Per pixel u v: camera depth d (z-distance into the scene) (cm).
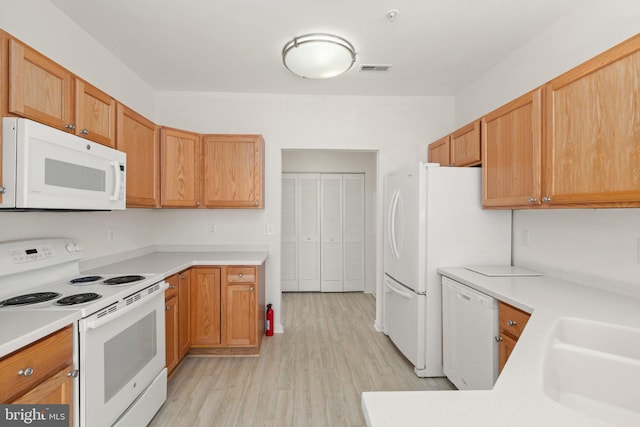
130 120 216
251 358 266
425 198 235
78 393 128
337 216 493
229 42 228
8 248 153
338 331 329
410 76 284
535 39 220
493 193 215
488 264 239
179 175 271
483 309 178
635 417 94
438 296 234
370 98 330
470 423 58
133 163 221
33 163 127
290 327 340
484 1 183
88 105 172
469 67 267
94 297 146
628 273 158
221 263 264
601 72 133
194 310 263
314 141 327
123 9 190
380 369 247
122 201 191
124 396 155
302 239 493
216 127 321
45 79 142
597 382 100
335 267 495
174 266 234
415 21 202
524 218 229
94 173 166
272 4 185
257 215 325
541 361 86
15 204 123
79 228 208
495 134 212
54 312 125
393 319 287
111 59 244
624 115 123
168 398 207
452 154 276
